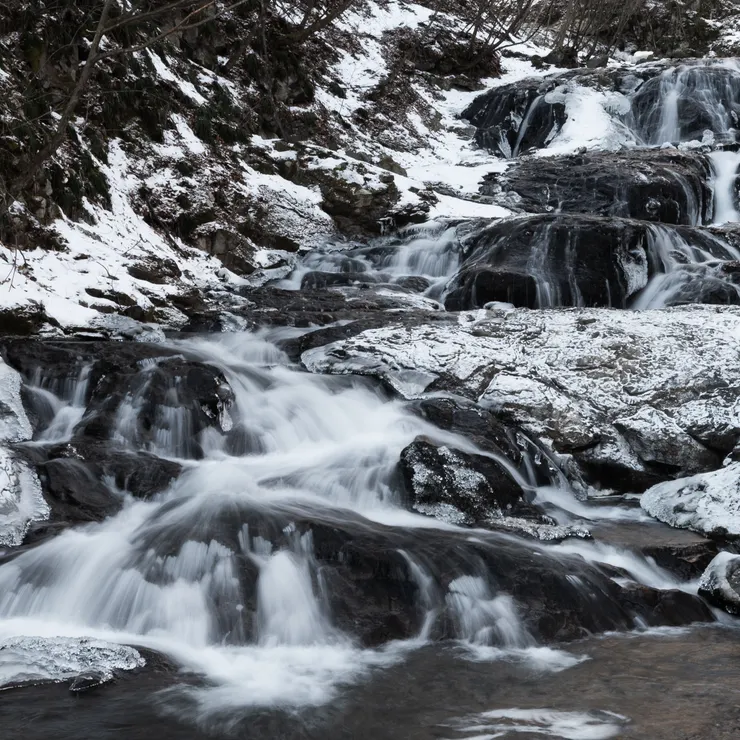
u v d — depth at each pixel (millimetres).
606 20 26719
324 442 7918
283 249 14398
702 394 8398
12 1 12070
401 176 16750
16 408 7535
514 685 4762
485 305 11656
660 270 12641
